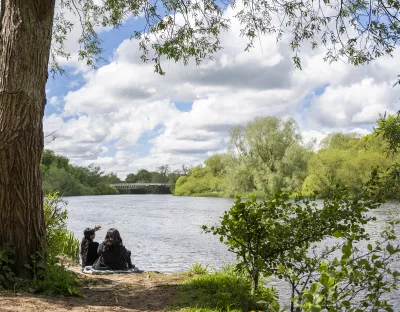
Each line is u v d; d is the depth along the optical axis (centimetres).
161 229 2648
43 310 573
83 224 3038
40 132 764
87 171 13838
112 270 1009
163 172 19100
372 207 648
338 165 5062
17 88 721
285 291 912
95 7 1148
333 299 313
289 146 5925
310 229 671
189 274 974
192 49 1042
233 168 6419
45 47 755
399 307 794
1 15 747
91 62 1186
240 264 714
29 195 740
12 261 702
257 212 686
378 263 366
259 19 912
